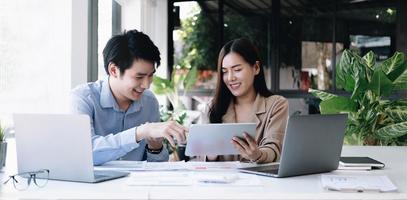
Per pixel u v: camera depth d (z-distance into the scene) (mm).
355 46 5191
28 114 1473
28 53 2461
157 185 1355
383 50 5059
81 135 1411
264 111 2164
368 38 5129
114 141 1691
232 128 1668
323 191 1298
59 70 2691
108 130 2082
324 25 5309
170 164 1767
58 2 2684
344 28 5227
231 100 2270
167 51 5445
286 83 5410
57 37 2691
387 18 5023
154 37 5328
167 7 5414
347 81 3162
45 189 1331
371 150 2301
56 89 2672
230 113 2258
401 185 1403
